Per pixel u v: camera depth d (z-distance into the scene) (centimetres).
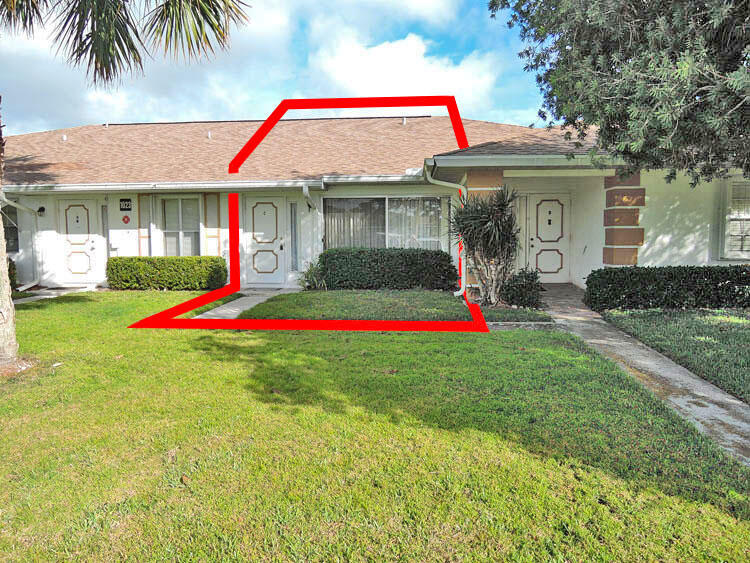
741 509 250
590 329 695
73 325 741
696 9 327
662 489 269
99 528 246
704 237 885
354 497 266
